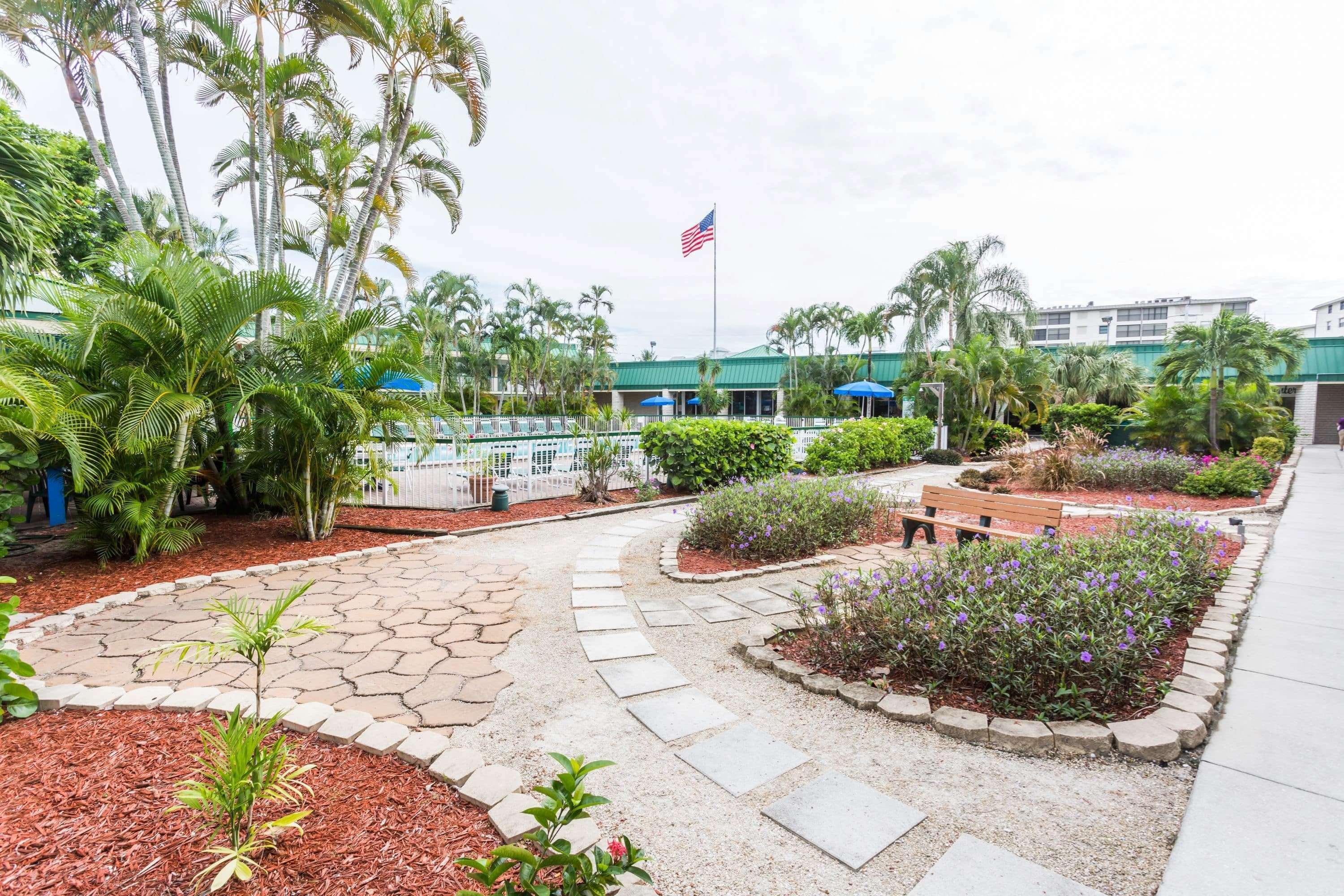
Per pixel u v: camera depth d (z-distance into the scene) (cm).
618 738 284
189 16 811
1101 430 2062
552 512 893
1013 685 297
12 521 603
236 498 831
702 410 3822
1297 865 191
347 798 221
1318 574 535
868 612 362
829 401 2986
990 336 2095
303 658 371
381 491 930
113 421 546
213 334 569
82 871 177
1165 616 362
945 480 1298
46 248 619
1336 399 2430
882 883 189
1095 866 196
